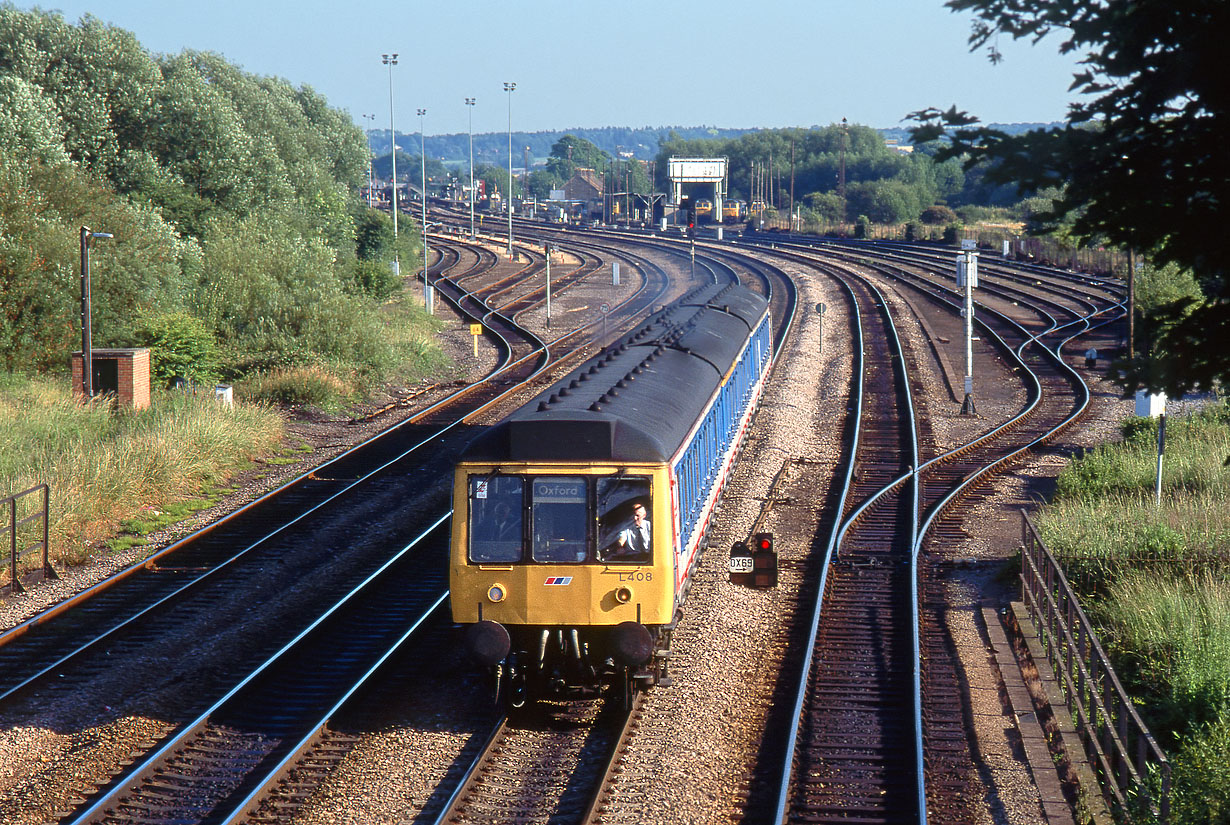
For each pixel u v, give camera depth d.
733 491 83.44
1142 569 59.25
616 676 47.62
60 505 70.06
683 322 87.31
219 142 170.62
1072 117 23.34
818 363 148.50
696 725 44.66
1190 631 48.75
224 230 153.62
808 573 65.88
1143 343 25.64
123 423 93.12
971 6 22.66
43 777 40.38
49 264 114.75
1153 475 81.12
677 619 49.09
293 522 75.62
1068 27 22.33
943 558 69.56
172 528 75.94
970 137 24.14
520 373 142.12
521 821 37.06
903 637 55.56
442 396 127.31
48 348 114.50
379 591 63.12
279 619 58.19
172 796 38.81
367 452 99.69
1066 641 47.34
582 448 45.16
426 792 39.22
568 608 44.84
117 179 157.25
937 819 37.38
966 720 45.69
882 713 46.22
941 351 155.62
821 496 85.00
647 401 53.44
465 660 52.78
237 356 131.00
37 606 59.78
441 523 77.12
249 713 46.34
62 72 158.12
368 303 160.62
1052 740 43.38
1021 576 60.72
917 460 94.62
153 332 117.25
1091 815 36.41
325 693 48.59
